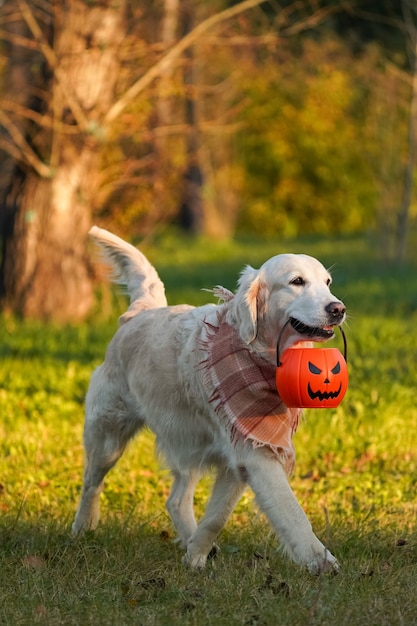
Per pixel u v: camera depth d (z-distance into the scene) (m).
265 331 5.28
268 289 5.26
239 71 22.66
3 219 13.98
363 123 29.84
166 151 16.77
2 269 13.86
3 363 10.55
